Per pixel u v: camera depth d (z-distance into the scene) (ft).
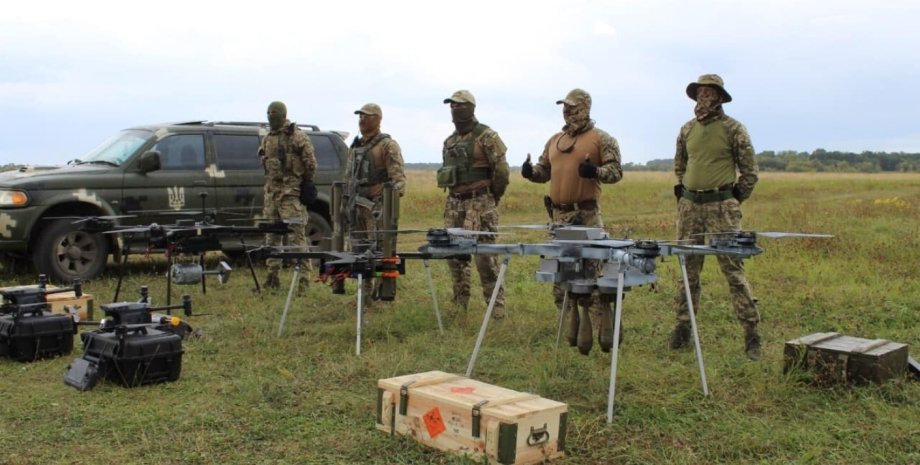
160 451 13.48
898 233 47.47
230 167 33.14
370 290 24.63
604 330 16.06
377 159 24.62
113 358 16.94
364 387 17.08
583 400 16.12
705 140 19.62
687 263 20.17
